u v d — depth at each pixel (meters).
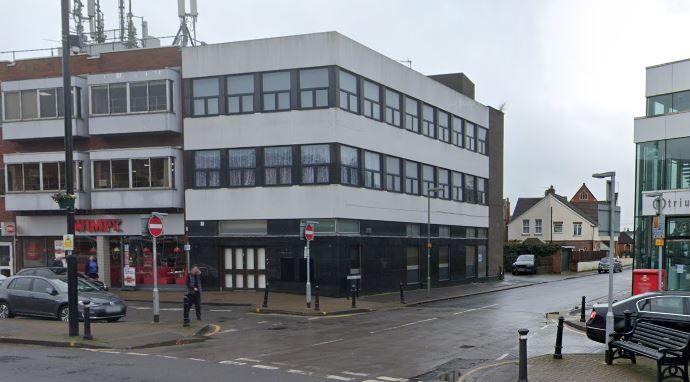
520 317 21.59
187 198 30.09
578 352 14.21
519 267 56.00
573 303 27.75
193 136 30.03
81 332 15.71
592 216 79.94
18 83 32.25
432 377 11.30
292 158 28.55
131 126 30.41
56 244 32.25
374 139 31.30
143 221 18.50
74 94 31.44
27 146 32.97
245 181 29.28
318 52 28.27
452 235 40.59
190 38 37.78
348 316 22.09
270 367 11.91
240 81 29.45
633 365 11.98
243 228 29.41
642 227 28.80
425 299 29.16
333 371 11.66
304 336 16.53
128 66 31.38
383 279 31.81
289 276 28.42
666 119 28.06
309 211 28.17
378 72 31.91
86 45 37.53
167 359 12.60
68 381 10.11
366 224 30.39
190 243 29.98
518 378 10.56
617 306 14.05
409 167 35.34
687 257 26.89
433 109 38.56
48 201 31.80
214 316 21.42
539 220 77.00
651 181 28.55
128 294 29.09
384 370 11.86
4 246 33.34
